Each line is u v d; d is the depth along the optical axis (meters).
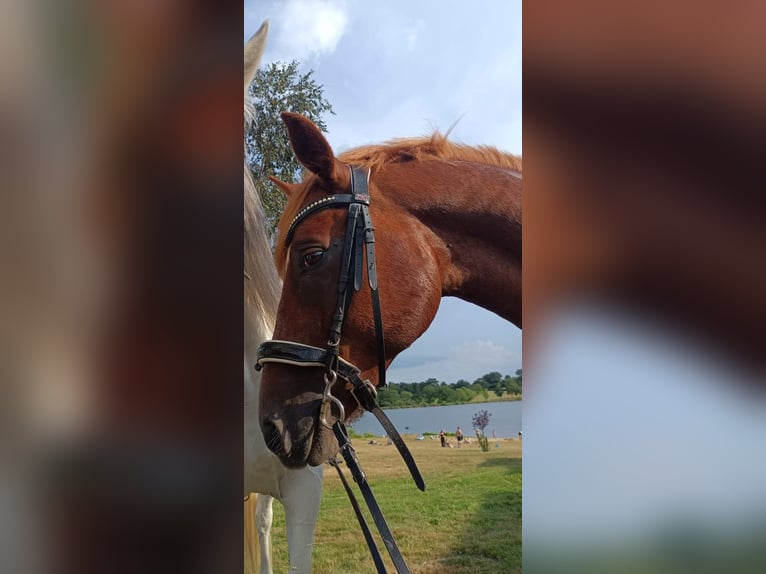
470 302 1.10
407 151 1.12
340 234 1.09
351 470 1.10
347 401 1.11
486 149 1.12
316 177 1.11
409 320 1.09
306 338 1.10
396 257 1.09
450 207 1.09
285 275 1.12
